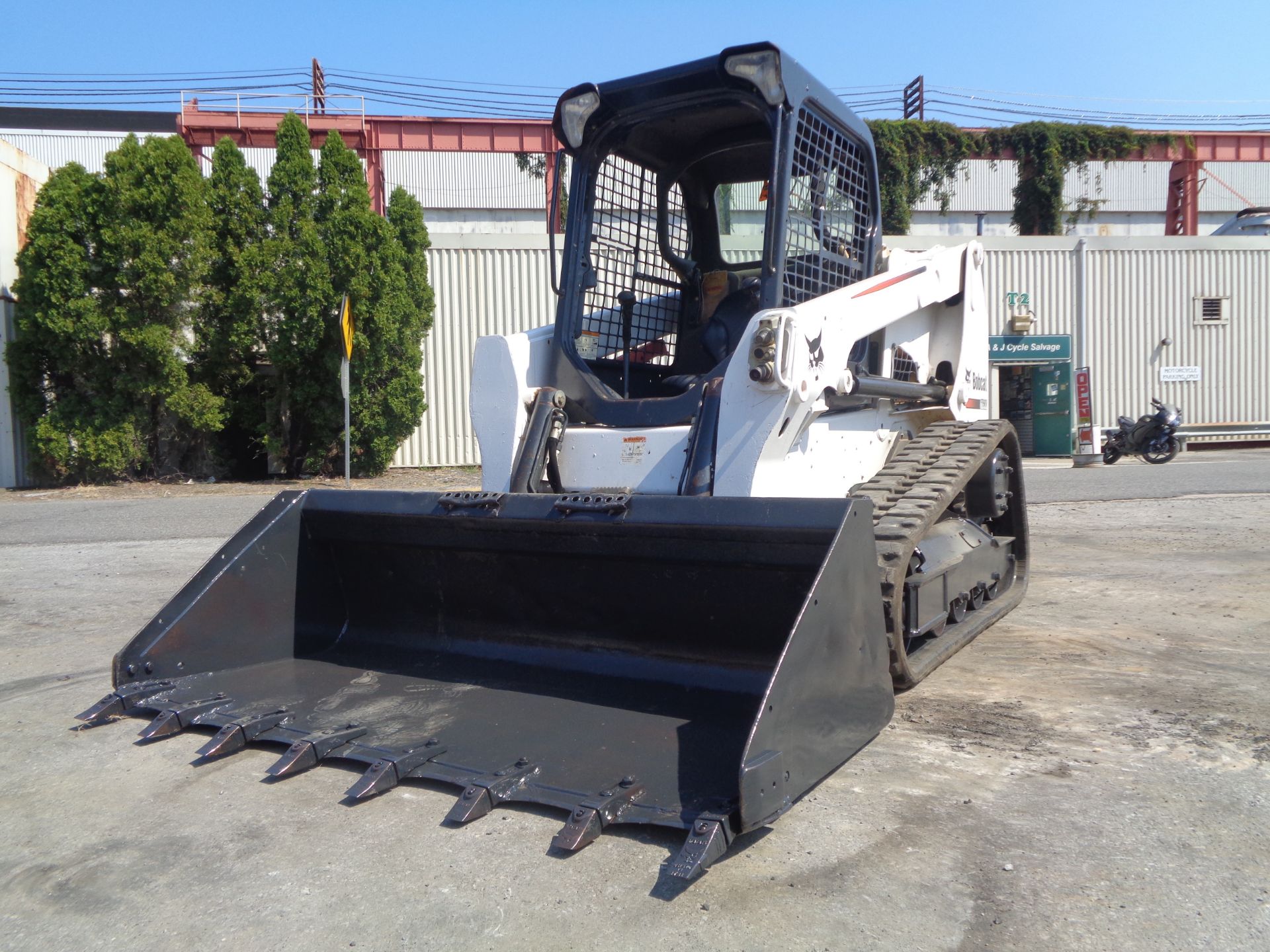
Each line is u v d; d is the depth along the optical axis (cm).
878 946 226
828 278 466
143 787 329
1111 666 464
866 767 338
